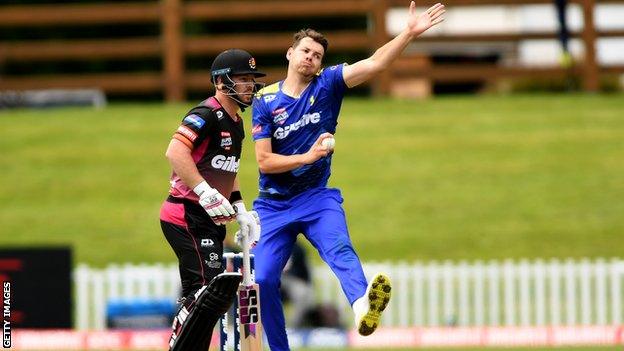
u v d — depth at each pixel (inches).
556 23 4237.2
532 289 2657.5
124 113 3991.1
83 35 4869.6
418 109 3956.7
